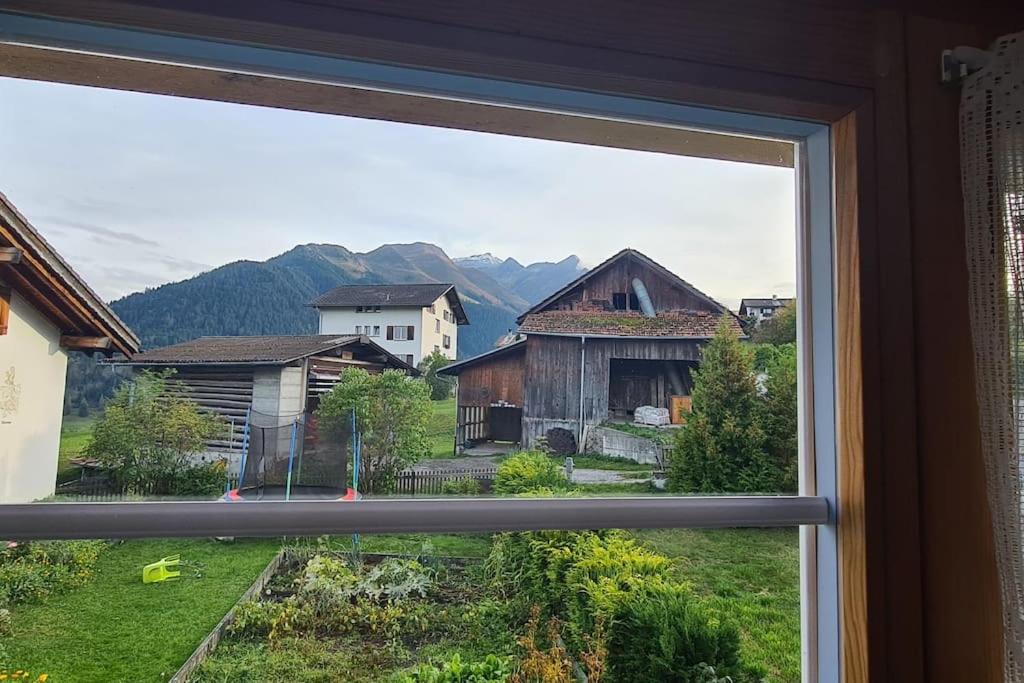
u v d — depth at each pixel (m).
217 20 0.57
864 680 0.65
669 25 0.68
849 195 0.72
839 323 0.73
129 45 0.64
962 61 0.72
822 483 0.76
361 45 0.61
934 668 0.65
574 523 0.70
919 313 0.70
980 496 0.69
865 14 0.74
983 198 0.69
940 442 0.69
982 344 0.67
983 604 0.67
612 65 0.66
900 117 0.73
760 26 0.71
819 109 0.73
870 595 0.65
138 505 0.60
